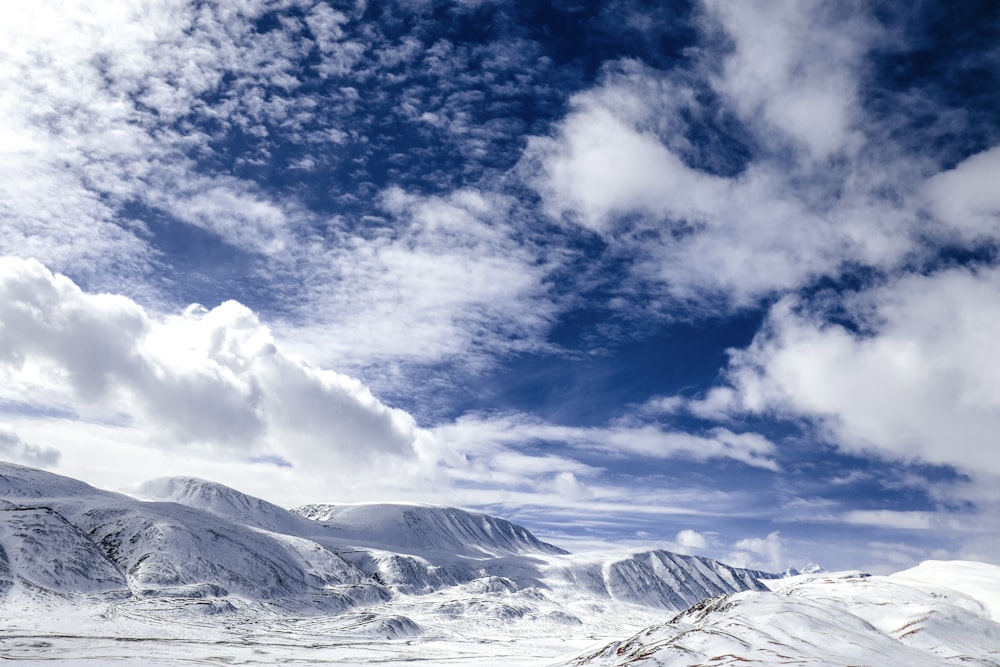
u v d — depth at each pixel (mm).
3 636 107875
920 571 170250
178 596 176625
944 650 88062
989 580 151000
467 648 167250
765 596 94000
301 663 109750
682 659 73812
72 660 91125
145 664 92250
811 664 66625
